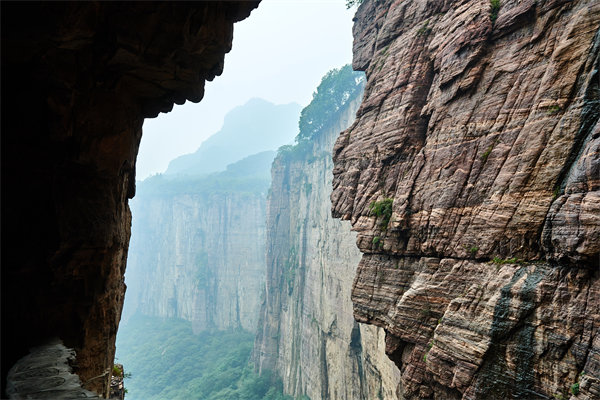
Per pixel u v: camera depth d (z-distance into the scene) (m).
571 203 15.41
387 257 24.73
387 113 26.38
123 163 13.59
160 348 140.50
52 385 7.90
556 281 15.68
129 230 17.09
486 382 16.58
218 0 10.70
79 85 11.00
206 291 143.50
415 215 22.59
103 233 12.40
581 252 14.66
